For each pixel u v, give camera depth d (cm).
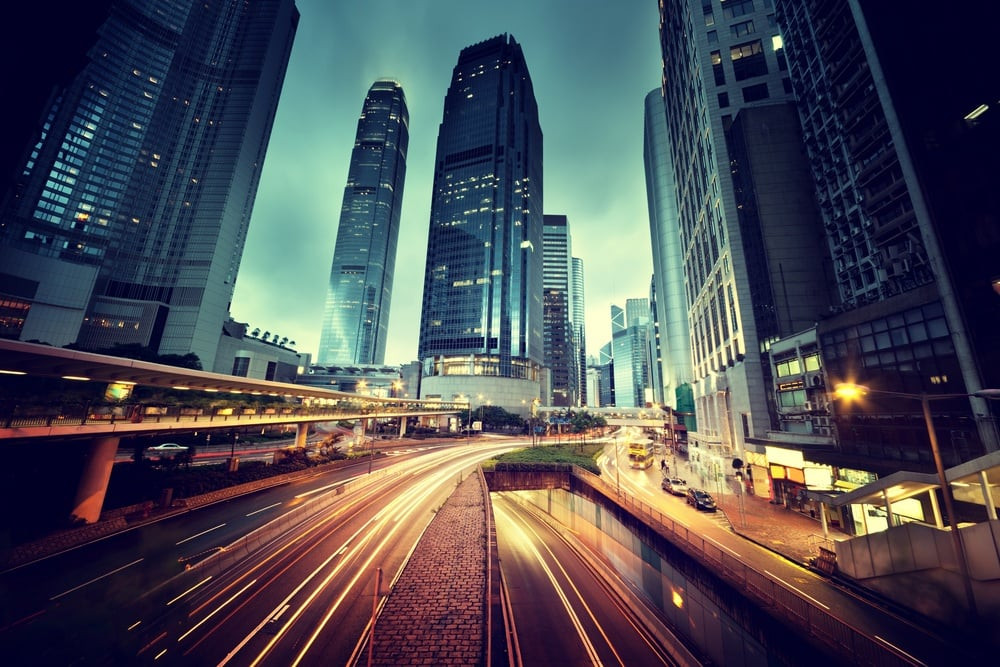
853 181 3788
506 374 12850
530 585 2797
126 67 11250
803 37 4447
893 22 2741
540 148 17675
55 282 8588
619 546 3025
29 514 2230
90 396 2517
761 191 4606
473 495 3644
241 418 3672
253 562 2102
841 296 4028
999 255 2128
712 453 5347
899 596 1592
